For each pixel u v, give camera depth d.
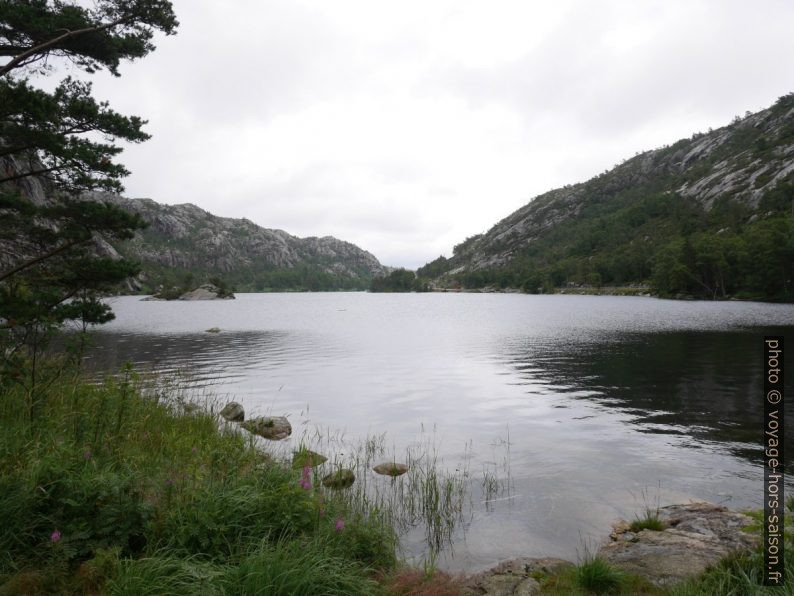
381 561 6.07
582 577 5.78
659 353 28.64
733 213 149.38
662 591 5.52
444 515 8.16
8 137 11.34
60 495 5.38
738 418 14.82
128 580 4.28
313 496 6.83
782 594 4.77
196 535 5.30
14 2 12.35
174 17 14.10
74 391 10.23
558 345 33.84
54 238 12.34
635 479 9.88
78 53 13.78
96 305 11.63
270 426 13.20
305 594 4.59
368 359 28.02
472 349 32.41
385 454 11.54
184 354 29.73
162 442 9.10
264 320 63.62
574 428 13.83
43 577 4.45
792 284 93.62
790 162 172.50
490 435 13.16
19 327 9.55
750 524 7.36
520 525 7.84
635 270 153.25
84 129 12.31
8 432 7.18
